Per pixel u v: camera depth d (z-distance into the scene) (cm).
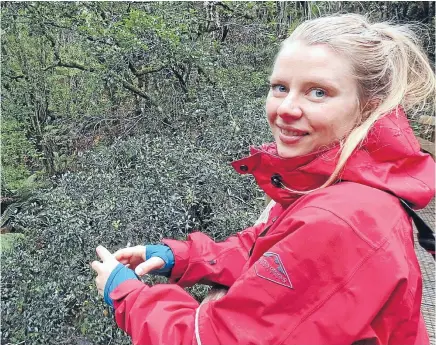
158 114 388
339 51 66
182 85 401
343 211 60
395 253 59
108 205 236
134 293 71
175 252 90
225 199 234
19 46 485
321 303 59
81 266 230
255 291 61
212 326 62
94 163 304
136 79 420
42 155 504
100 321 215
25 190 461
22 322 229
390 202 63
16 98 500
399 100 69
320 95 66
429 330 151
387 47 69
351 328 58
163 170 245
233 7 414
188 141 288
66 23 400
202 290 208
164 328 65
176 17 375
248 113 302
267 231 77
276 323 60
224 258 90
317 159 68
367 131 65
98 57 384
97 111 448
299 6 453
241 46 421
